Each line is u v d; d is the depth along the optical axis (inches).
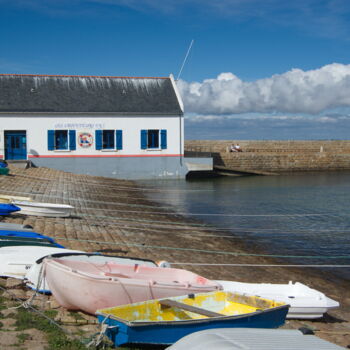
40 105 1314.0
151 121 1366.9
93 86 1430.9
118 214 785.6
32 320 258.1
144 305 255.0
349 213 877.8
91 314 283.7
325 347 179.8
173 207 922.7
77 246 490.9
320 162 1969.7
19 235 421.4
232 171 1734.7
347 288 450.3
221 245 605.9
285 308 267.1
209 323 237.9
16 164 1238.9
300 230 722.8
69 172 1322.6
